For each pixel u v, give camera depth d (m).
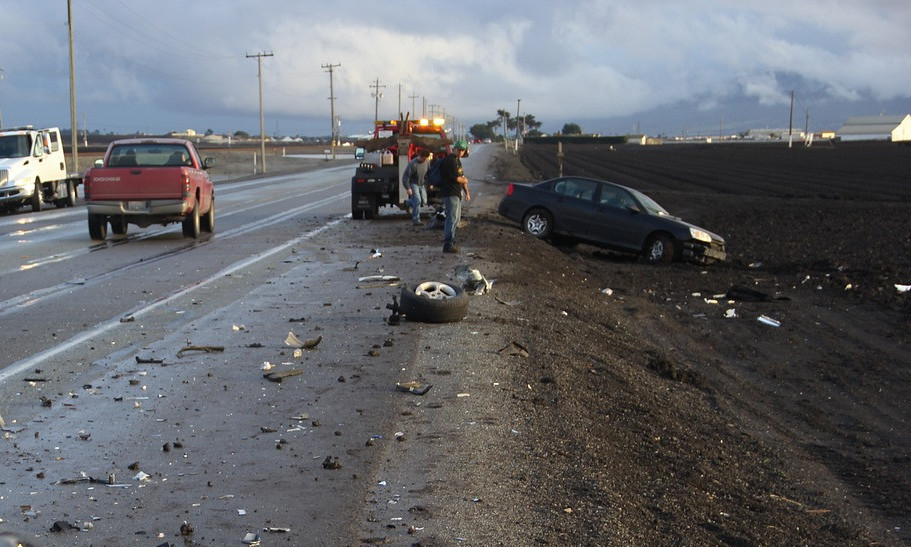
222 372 8.56
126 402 7.61
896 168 63.66
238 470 6.09
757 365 12.88
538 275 16.48
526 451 6.67
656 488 6.64
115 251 18.62
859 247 24.41
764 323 15.32
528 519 5.46
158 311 11.63
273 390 7.96
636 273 19.98
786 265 21.69
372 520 5.33
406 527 5.25
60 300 12.57
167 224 23.14
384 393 7.91
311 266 15.92
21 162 32.69
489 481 6.02
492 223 25.22
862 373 12.58
